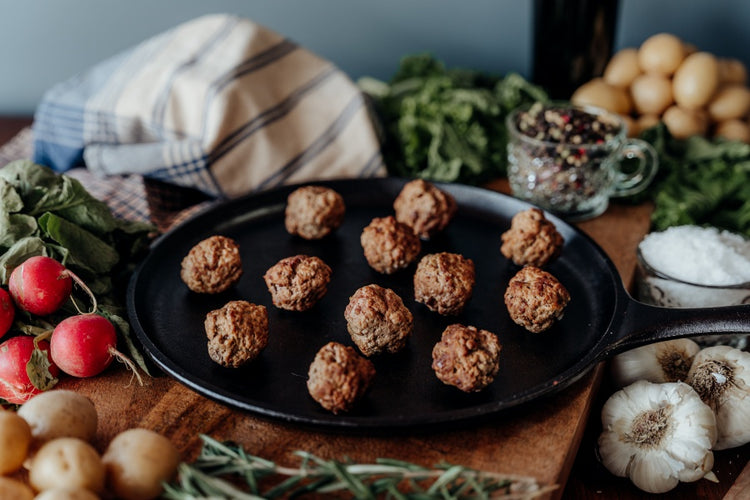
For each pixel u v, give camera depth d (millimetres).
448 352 1154
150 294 1393
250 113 1828
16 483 935
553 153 1650
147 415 1146
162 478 956
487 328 1316
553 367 1222
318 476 1015
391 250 1423
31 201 1344
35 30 2414
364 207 1709
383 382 1190
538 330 1288
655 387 1229
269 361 1236
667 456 1176
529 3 2285
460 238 1590
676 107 1978
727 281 1396
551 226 1452
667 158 1861
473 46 2404
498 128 1975
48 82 2525
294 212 1557
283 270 1328
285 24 2406
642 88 1971
